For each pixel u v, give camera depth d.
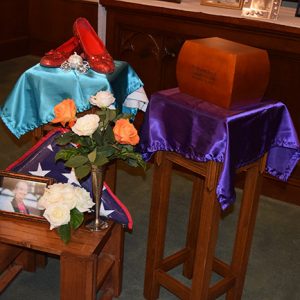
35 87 1.87
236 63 1.48
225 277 1.89
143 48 3.00
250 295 2.08
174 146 1.64
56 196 1.54
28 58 5.50
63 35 5.42
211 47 1.55
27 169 1.78
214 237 1.65
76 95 1.84
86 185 1.76
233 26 2.64
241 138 1.54
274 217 2.72
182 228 2.53
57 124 1.97
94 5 5.14
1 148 3.26
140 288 2.04
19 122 1.92
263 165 1.72
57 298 1.96
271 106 1.62
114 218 1.76
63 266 1.57
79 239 1.63
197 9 2.80
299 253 2.41
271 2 2.58
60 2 5.29
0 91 4.29
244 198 1.78
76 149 1.58
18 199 1.69
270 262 2.32
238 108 1.56
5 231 1.63
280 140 1.70
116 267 1.89
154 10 2.81
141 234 2.44
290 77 2.65
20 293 1.97
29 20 5.50
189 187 2.95
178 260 2.04
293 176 2.84
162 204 1.80
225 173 1.49
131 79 2.08
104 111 1.59
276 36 2.57
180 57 1.64
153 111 1.66
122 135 1.47
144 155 1.71
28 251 2.04
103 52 1.98
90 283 1.57
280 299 2.07
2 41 5.21
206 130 1.52
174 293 1.87
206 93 1.59
